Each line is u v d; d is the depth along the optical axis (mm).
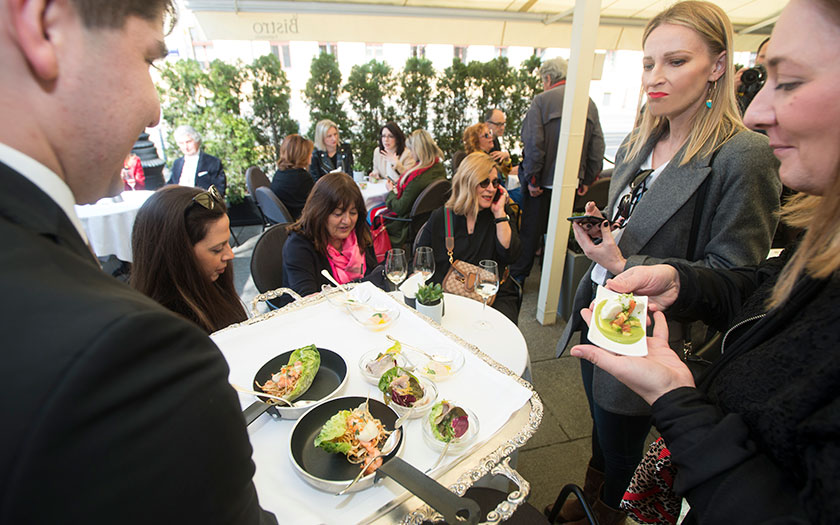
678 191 998
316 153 4496
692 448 468
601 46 5027
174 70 4391
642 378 568
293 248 1756
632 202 1144
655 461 836
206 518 276
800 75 400
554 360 2330
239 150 4703
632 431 1095
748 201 905
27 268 238
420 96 5473
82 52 280
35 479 204
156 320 251
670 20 922
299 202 3703
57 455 205
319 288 1793
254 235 4527
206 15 4148
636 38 5082
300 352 812
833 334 398
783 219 657
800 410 388
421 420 703
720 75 924
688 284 808
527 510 974
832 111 388
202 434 267
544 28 4891
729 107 948
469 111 5785
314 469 610
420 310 1272
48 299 229
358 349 901
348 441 610
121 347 222
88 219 2787
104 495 221
